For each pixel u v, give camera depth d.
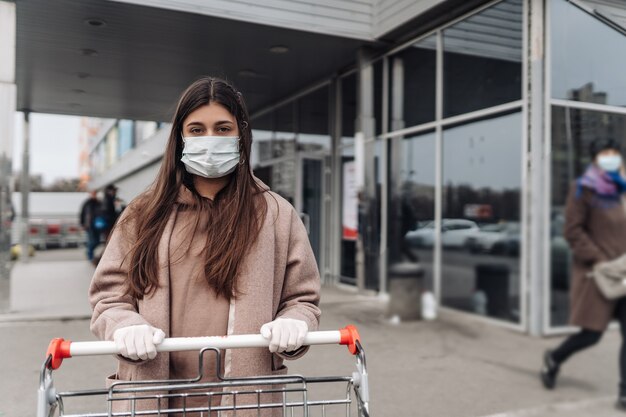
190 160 1.60
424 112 7.12
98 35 7.51
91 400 3.73
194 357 1.58
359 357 1.53
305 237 1.75
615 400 3.23
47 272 11.34
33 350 5.09
